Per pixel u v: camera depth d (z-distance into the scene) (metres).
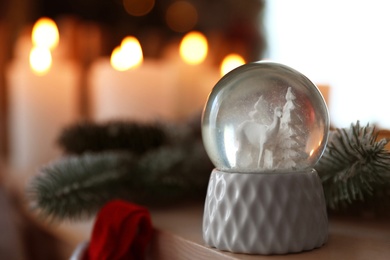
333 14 0.89
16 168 0.84
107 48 1.06
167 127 0.60
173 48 0.99
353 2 0.84
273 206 0.35
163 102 0.79
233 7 1.02
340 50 0.86
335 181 0.38
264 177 0.35
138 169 0.50
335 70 0.85
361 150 0.36
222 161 0.36
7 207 0.66
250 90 0.36
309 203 0.35
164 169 0.50
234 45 0.96
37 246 0.69
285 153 0.35
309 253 0.35
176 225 0.43
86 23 1.08
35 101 0.84
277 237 0.35
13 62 1.05
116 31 1.08
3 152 1.01
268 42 1.00
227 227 0.35
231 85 0.36
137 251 0.43
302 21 0.95
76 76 0.92
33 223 0.68
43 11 1.12
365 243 0.37
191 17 1.07
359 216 0.43
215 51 0.97
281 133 0.35
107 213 0.43
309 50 0.93
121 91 0.77
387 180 0.37
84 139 0.55
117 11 1.08
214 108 0.36
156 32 1.09
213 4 1.04
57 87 0.85
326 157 0.38
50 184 0.48
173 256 0.40
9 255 0.62
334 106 0.77
